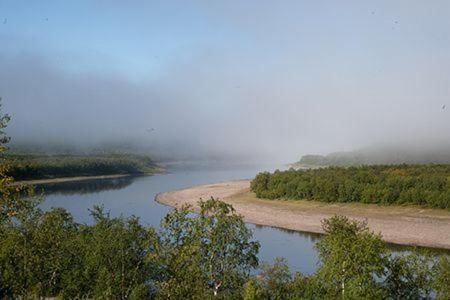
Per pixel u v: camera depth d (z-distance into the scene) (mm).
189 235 35156
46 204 137125
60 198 154750
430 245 80500
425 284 35594
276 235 90875
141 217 111750
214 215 36219
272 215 112188
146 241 35094
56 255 34656
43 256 33438
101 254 35094
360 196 114625
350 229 36438
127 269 35094
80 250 36688
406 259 37219
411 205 107312
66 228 42906
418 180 112812
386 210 107125
